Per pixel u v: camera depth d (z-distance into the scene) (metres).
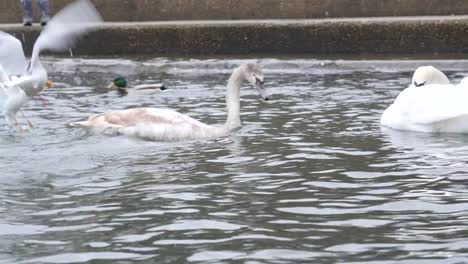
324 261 6.25
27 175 9.30
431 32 21.28
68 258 6.43
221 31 22.41
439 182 8.59
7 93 11.30
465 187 8.37
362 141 10.85
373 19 21.77
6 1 25.30
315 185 8.59
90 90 16.25
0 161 10.01
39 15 25.52
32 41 23.56
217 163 9.74
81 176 9.22
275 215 7.52
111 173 9.34
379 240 6.73
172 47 22.78
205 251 6.52
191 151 10.49
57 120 12.84
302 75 18.09
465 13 22.97
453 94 11.51
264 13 23.88
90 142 11.12
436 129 11.42
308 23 21.92
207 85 16.72
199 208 7.80
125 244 6.75
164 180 8.95
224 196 8.22
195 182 8.83
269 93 15.30
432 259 6.25
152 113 11.58
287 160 9.80
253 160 9.85
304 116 12.81
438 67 18.52
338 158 9.85
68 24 10.80
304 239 6.79
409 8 23.19
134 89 15.80
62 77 18.64
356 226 7.14
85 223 7.39
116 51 23.03
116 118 11.66
